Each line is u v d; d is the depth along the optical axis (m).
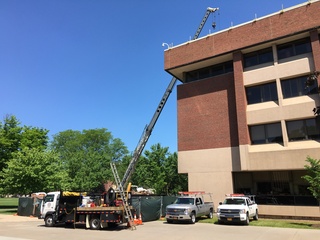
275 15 25.64
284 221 21.36
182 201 21.89
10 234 15.74
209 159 27.88
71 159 53.47
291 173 25.44
